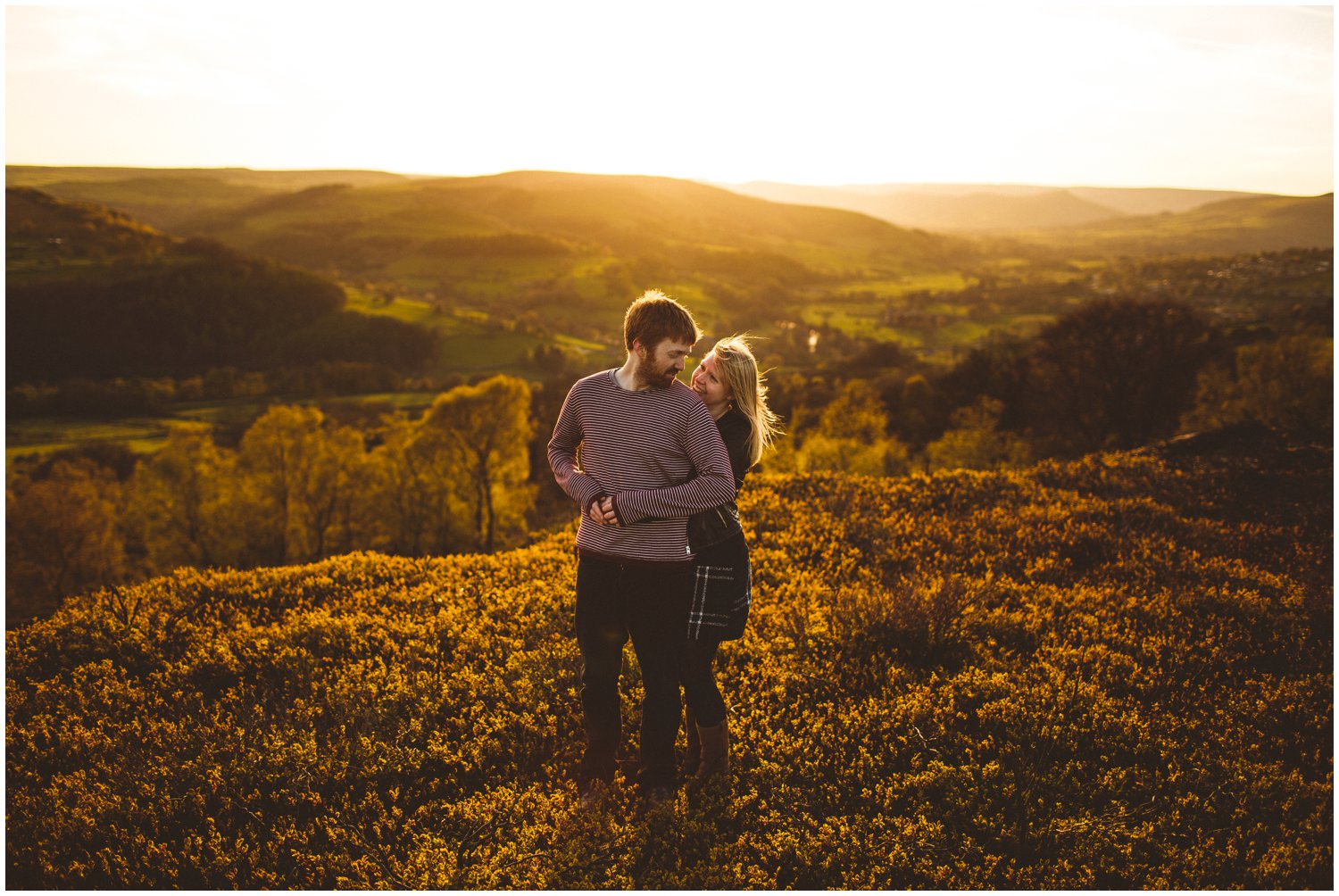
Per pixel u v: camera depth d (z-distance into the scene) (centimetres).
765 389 358
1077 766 370
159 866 315
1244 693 440
